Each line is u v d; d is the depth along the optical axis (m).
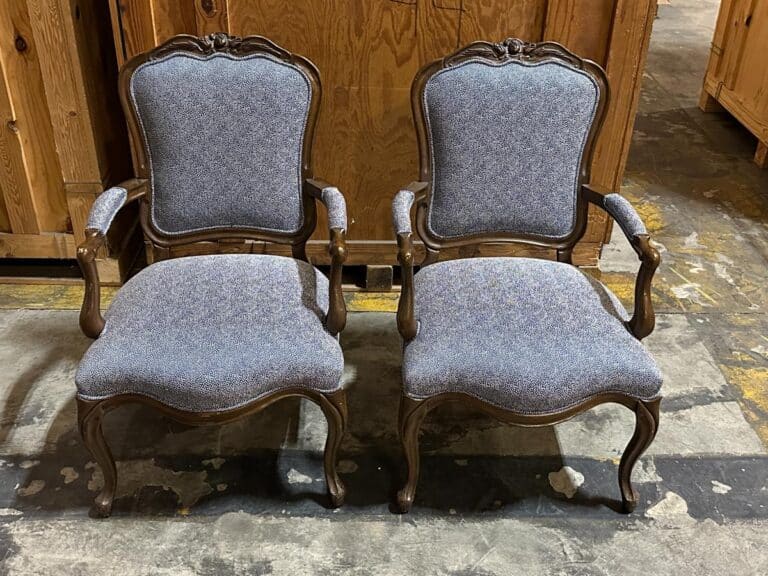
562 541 1.77
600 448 2.03
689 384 2.25
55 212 2.52
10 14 2.17
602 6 2.22
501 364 1.62
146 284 1.80
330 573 1.68
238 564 1.69
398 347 2.38
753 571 1.71
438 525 1.80
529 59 1.88
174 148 1.85
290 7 2.15
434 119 1.87
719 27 4.04
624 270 2.79
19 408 2.10
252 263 1.87
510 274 1.84
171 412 1.63
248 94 1.83
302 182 1.93
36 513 1.80
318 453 1.99
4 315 2.45
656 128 4.02
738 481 1.93
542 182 1.91
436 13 2.18
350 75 2.27
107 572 1.67
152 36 2.18
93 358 1.63
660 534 1.79
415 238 2.55
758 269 2.84
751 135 3.98
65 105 2.28
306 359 1.64
